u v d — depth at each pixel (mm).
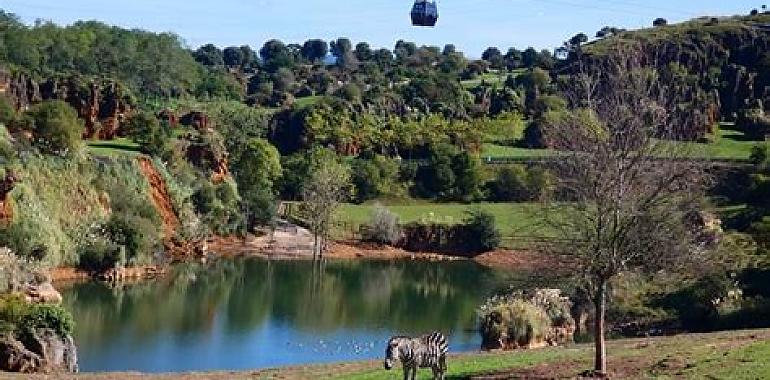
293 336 54062
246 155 118125
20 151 77062
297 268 89750
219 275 81562
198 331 54375
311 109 152250
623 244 26094
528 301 50781
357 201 123875
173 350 48188
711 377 24156
